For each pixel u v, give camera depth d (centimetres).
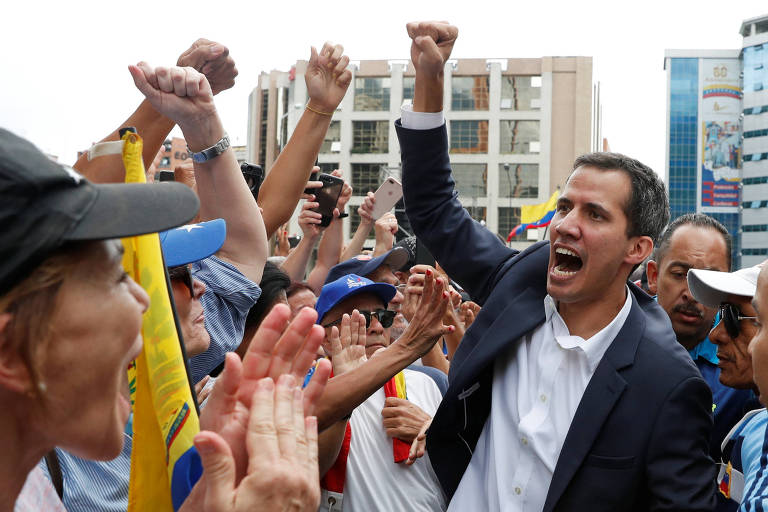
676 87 8488
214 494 100
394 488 254
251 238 212
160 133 214
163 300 132
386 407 261
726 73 8412
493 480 214
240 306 222
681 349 209
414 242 436
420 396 282
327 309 288
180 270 187
